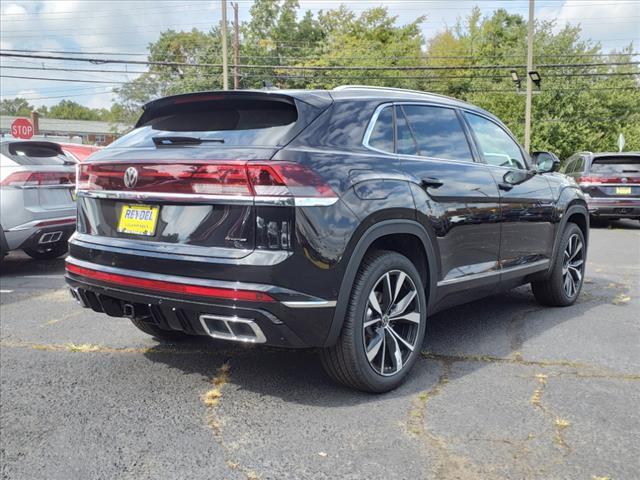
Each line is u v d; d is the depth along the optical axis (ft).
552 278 16.74
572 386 11.00
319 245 9.19
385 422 9.50
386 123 11.46
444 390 10.84
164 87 180.34
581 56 98.84
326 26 177.68
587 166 44.16
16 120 51.06
